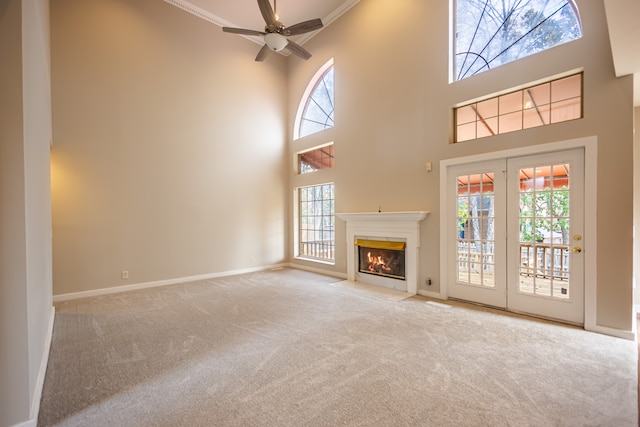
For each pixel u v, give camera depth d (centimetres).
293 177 656
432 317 324
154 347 257
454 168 387
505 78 334
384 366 220
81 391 192
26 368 155
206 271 541
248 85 604
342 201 538
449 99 384
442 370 213
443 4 391
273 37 370
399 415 166
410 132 428
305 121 649
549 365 218
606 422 157
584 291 287
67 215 408
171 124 502
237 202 586
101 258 435
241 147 592
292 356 237
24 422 154
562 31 313
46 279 268
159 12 492
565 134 293
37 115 215
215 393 189
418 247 420
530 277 326
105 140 438
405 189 436
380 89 470
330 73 593
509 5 353
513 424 157
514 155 328
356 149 510
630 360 224
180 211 512
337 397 183
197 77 533
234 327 301
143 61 474
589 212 280
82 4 420
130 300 401
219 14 546
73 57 412
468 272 376
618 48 212
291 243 664
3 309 150
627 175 262
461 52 393
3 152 153
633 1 161
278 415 167
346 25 529
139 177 469
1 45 153
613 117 267
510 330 284
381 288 456
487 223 358
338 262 551
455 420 161
